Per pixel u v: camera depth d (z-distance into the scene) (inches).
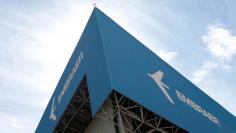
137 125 1024.9
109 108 971.3
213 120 1250.0
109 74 863.7
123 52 993.5
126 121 981.2
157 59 1174.3
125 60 972.6
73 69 1113.4
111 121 929.5
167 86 1105.4
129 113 941.8
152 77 1047.6
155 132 1062.4
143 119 943.0
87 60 1011.3
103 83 871.7
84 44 1075.9
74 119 1172.5
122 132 903.1
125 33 1093.1
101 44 947.3
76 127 1204.5
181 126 1004.6
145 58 1090.7
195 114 1146.0
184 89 1217.4
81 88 1058.7
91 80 939.3
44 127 1248.8
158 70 1122.0
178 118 1017.5
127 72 936.9
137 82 945.5
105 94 839.7
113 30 1043.3
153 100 957.2
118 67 917.8
